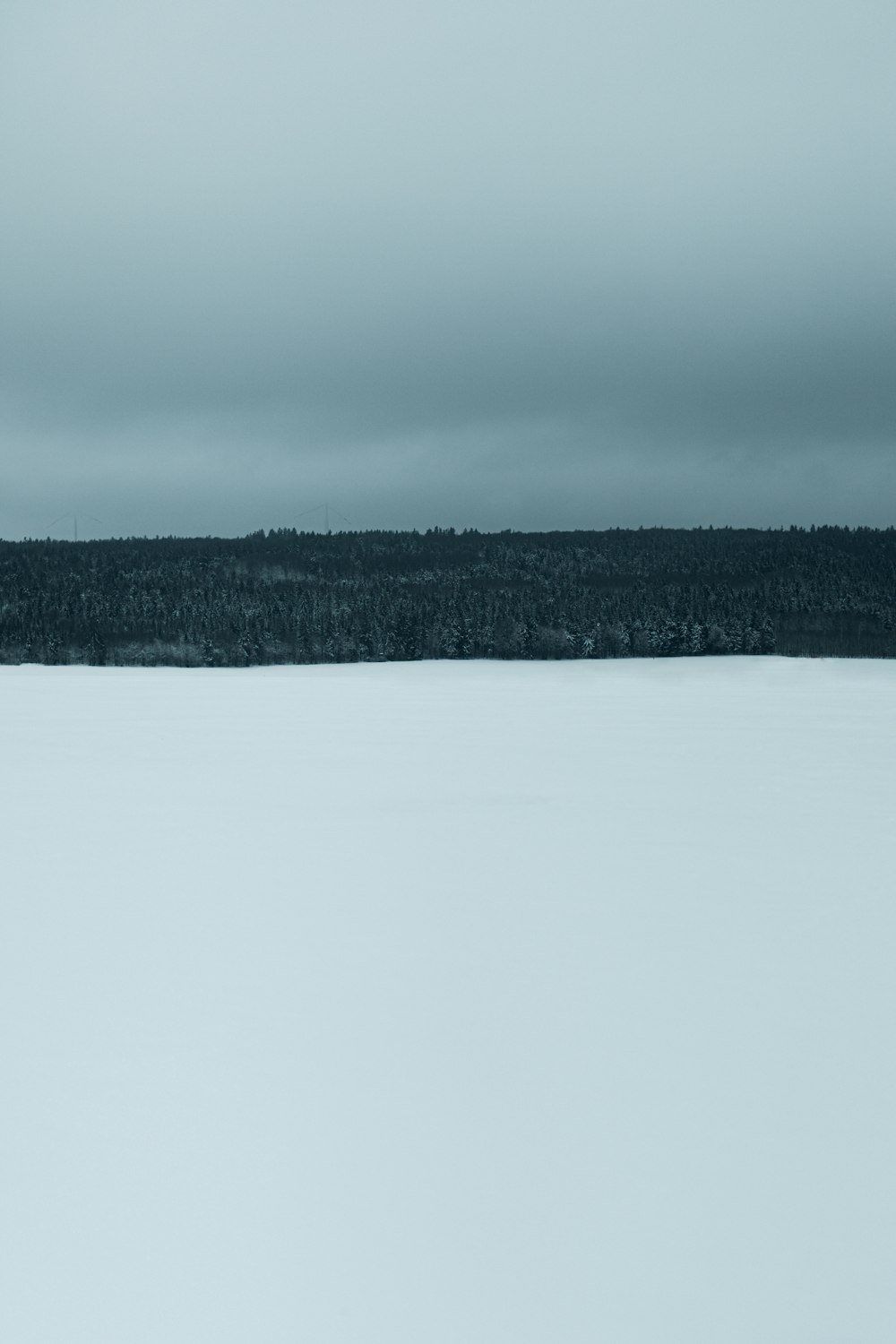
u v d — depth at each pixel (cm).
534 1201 409
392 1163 436
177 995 639
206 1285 363
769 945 743
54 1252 381
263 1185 420
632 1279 364
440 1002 624
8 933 780
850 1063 535
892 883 937
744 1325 343
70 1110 485
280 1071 526
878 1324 342
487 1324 344
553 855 1068
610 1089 505
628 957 714
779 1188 417
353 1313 349
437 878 962
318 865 1023
